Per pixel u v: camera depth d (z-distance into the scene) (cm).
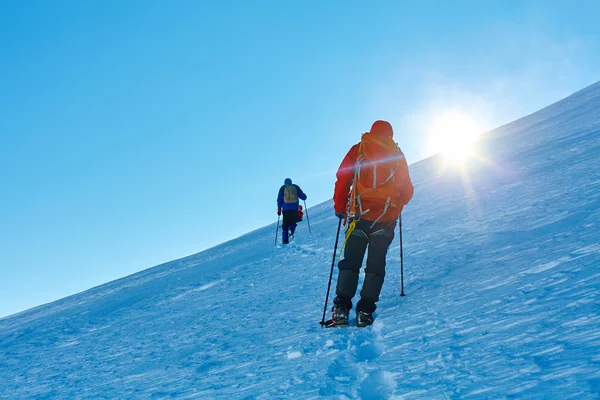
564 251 366
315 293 549
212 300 679
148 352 438
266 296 599
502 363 212
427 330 292
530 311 268
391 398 211
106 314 805
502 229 534
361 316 355
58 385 386
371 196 393
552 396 172
